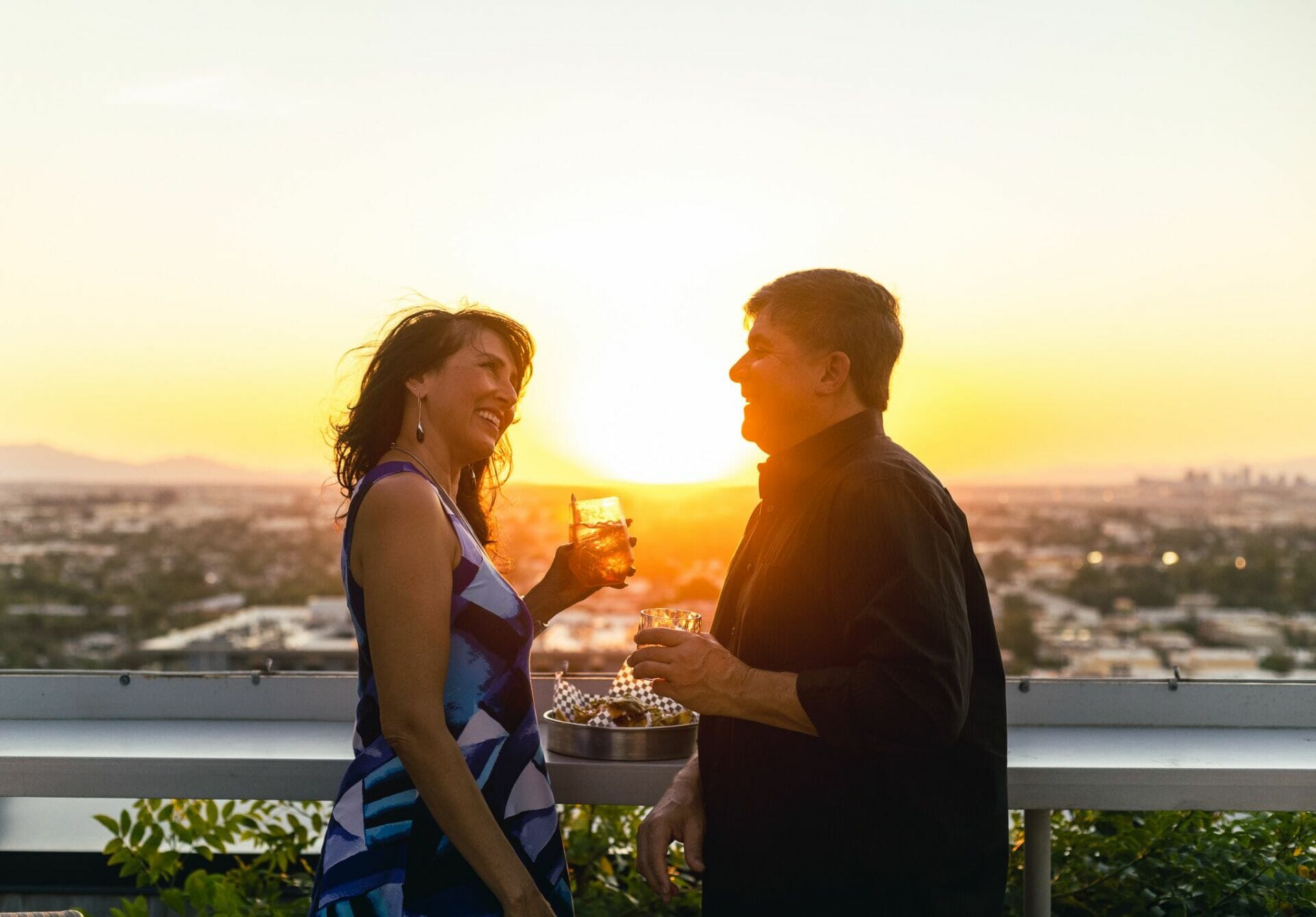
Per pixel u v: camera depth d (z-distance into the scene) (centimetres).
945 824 127
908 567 120
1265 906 198
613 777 164
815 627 129
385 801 127
